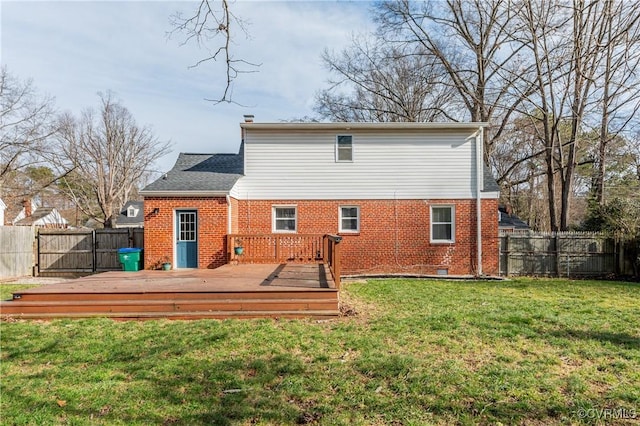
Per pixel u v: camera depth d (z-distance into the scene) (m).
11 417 3.17
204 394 3.57
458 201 13.62
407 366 4.15
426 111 24.34
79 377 4.00
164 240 12.49
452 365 4.19
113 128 33.25
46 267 14.52
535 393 3.54
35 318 6.58
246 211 13.59
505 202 32.62
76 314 6.62
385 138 13.67
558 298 8.59
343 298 8.33
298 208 13.62
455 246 13.60
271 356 4.54
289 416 3.17
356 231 13.62
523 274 14.06
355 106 25.59
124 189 35.38
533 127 21.03
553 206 18.08
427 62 22.86
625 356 4.54
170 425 3.04
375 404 3.35
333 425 3.02
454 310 6.98
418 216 13.62
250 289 6.97
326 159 13.66
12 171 25.86
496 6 18.97
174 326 5.93
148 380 3.90
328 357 4.50
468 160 13.62
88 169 32.38
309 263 12.09
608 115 16.66
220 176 13.74
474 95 21.31
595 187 17.50
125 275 9.38
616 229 13.50
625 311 7.01
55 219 37.19
